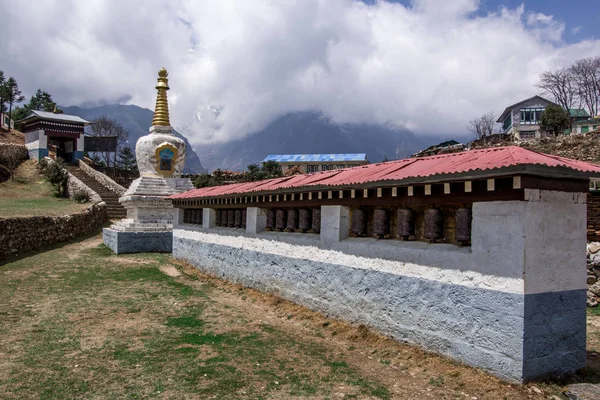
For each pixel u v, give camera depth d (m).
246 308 11.19
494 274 6.37
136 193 22.98
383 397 6.06
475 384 6.21
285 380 6.63
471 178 6.43
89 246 22.75
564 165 5.93
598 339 8.72
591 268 11.30
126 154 62.38
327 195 9.77
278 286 11.55
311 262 10.28
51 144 51.88
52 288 13.15
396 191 7.96
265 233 12.45
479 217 6.62
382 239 8.65
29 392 6.21
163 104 25.86
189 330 9.22
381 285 8.30
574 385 6.10
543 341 6.20
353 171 10.04
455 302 6.91
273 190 10.95
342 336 8.63
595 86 60.66
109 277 15.08
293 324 9.73
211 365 7.21
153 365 7.22
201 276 15.59
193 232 17.64
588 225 11.60
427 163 8.11
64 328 9.29
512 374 6.07
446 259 7.09
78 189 37.19
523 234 6.03
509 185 6.18
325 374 6.86
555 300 6.35
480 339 6.51
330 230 9.70
